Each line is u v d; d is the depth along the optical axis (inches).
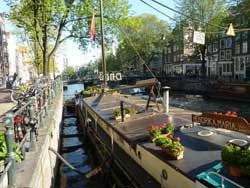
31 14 716.7
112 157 373.1
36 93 345.7
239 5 1315.2
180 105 1222.3
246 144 194.2
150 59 2571.4
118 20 907.4
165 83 1977.1
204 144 244.1
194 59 2085.4
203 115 281.0
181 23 1669.5
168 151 237.6
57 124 528.1
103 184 365.7
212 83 1407.5
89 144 571.8
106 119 435.8
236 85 1221.1
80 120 792.3
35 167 218.7
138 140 298.0
